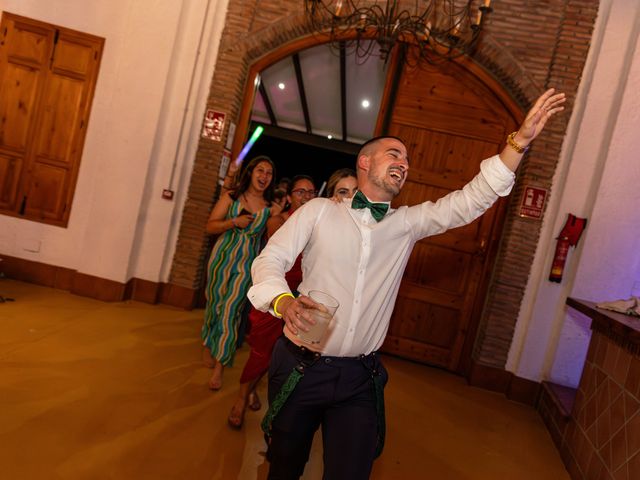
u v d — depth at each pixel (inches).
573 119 197.0
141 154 210.1
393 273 68.6
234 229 146.6
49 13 212.4
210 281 146.3
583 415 137.4
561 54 197.6
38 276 215.8
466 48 206.4
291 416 64.0
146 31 208.7
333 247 66.1
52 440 98.7
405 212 71.2
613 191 183.9
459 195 69.9
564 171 196.2
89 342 157.8
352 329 64.7
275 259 64.4
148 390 132.2
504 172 66.1
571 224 189.0
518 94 206.5
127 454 99.6
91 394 122.4
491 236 218.8
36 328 160.4
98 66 213.0
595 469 118.3
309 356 63.9
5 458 89.4
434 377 208.5
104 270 210.5
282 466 64.3
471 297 221.8
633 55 182.9
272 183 154.3
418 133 223.9
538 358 195.2
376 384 66.0
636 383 108.9
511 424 170.2
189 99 215.8
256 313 115.9
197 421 120.6
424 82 223.1
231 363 141.3
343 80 323.3
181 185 218.8
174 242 221.5
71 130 214.7
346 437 62.0
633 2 188.4
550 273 192.9
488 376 202.4
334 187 106.8
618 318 125.3
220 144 216.8
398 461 123.3
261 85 385.7
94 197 210.1
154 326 188.9
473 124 220.2
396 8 207.8
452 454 134.7
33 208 215.9
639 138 182.1
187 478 95.6
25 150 214.8
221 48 215.9
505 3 203.0
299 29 215.0
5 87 213.8
